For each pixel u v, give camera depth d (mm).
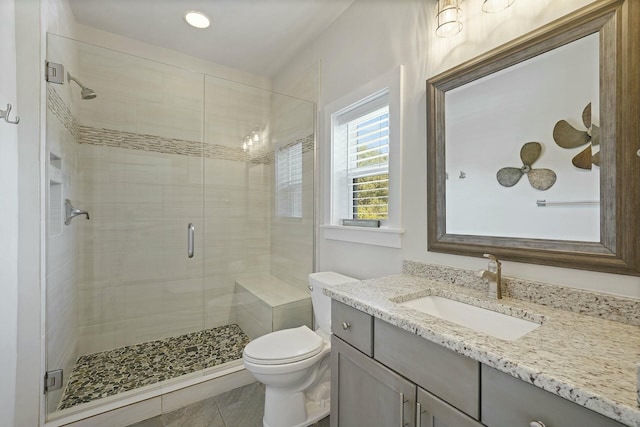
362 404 1072
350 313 1138
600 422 520
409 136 1537
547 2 1017
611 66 853
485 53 1184
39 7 1440
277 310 2230
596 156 891
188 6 1976
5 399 1228
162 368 1979
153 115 2338
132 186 2273
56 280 1647
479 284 1199
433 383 821
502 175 1132
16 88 1366
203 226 2545
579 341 730
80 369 1963
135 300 2289
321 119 2281
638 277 822
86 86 2084
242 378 1931
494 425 678
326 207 2191
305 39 2371
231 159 2648
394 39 1637
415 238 1504
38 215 1428
